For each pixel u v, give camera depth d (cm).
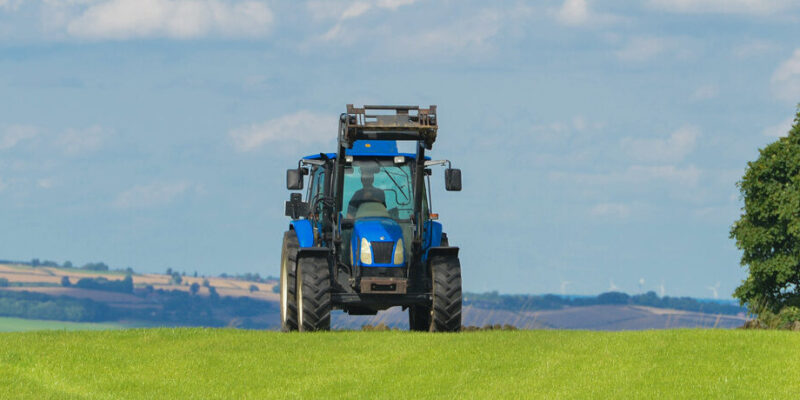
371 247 4425
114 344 3912
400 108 4419
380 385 3322
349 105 4384
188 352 3781
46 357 3678
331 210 4681
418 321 4875
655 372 3319
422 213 4666
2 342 3934
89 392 3284
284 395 3244
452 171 4650
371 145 4712
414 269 4631
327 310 4362
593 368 3412
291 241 4725
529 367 3466
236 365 3594
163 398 3216
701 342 3684
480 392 3195
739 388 3117
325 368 3547
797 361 3394
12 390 3275
